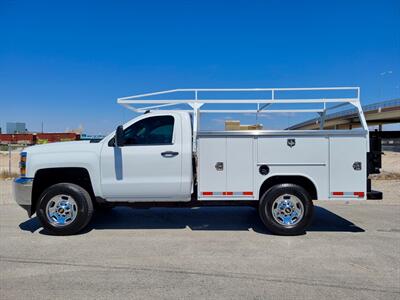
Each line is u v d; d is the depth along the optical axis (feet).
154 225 24.14
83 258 17.37
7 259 17.24
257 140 21.22
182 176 21.35
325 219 25.86
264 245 19.42
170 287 13.94
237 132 21.21
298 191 20.98
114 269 15.88
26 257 17.53
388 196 36.40
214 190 21.39
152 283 14.33
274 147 21.18
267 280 14.62
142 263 16.65
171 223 24.71
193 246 19.29
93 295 13.25
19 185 21.36
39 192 22.72
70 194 21.35
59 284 14.26
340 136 21.02
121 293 13.42
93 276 15.07
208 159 21.35
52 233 21.72
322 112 27.20
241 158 21.29
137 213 28.04
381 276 15.05
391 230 22.71
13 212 28.86
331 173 21.04
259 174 21.25
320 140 21.04
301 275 15.15
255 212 28.45
